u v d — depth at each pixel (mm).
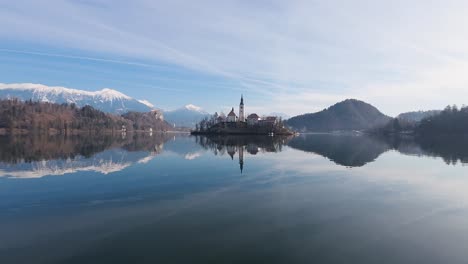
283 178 36750
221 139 157375
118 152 69125
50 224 19391
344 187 31859
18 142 101875
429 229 19547
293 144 110562
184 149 81312
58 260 14711
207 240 17078
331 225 19906
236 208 23391
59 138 140750
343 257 15344
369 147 95938
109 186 30922
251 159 57094
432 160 57844
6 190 28688
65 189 29312
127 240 16969
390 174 40469
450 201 26609
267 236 17812
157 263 14430
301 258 15148
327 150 81188
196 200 25641
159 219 20531
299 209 23438
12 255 15164
